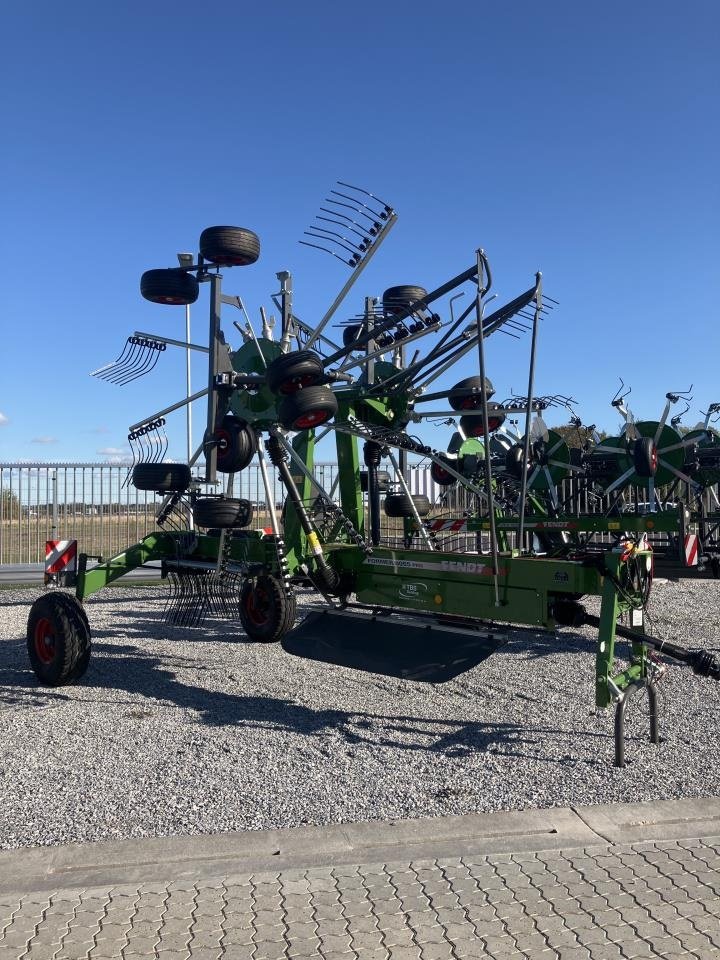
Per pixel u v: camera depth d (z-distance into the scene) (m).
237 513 6.20
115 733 5.27
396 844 3.54
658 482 10.89
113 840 3.58
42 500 14.66
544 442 11.71
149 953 2.67
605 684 4.62
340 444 7.19
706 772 4.44
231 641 8.47
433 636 5.63
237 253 5.91
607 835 3.62
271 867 3.31
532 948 2.71
